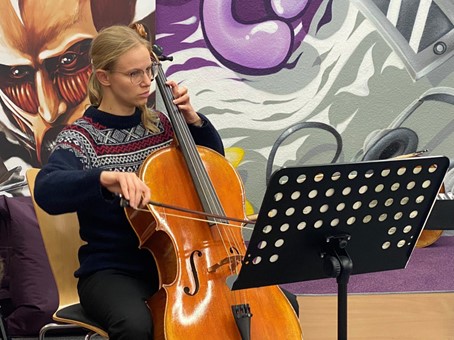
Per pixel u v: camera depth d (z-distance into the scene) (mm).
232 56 3658
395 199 1725
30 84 3391
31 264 2932
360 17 3717
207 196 2023
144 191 1765
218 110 3699
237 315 1791
